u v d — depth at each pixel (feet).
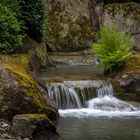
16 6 51.34
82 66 61.05
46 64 59.06
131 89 45.32
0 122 32.50
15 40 47.01
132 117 38.55
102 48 50.24
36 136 30.27
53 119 35.78
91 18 79.66
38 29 56.44
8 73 34.71
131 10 79.46
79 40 77.15
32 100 34.35
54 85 42.70
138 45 78.38
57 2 78.38
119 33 51.03
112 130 33.68
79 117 38.22
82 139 31.09
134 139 31.12
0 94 33.73
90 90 43.75
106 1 80.79
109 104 42.52
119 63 48.57
